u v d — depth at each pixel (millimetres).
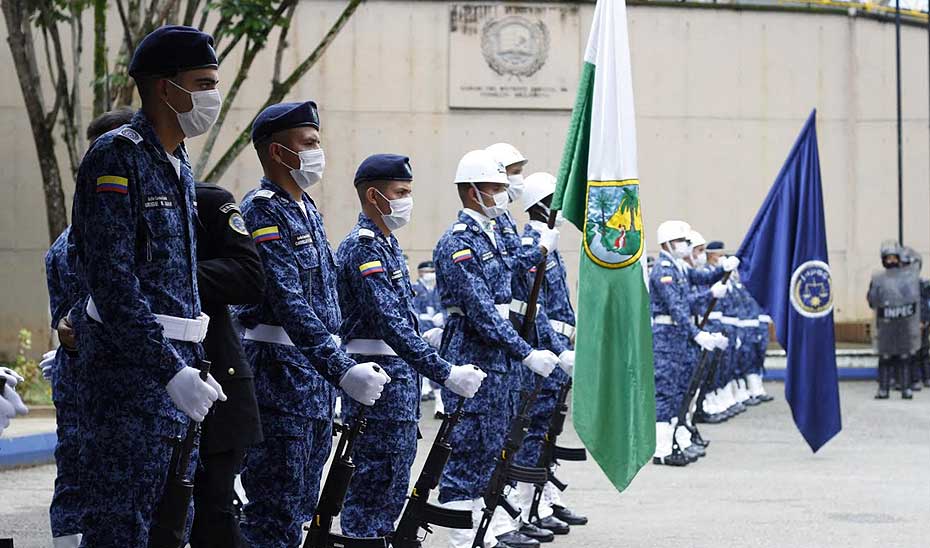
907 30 26750
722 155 26469
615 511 10148
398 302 6574
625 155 7469
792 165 12344
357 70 25406
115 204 4395
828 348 12062
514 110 25609
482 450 7719
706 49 26391
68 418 6176
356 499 6590
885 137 26781
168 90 4594
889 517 9773
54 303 6309
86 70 22859
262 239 5574
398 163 6672
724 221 26500
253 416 5207
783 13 26453
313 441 5789
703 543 8727
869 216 26766
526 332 7852
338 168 25453
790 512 10039
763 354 21000
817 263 12164
